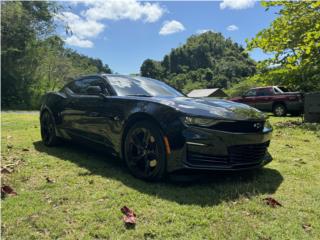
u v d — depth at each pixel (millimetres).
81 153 4984
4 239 2363
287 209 2941
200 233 2459
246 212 2850
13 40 21016
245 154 3545
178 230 2494
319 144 6121
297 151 5445
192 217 2721
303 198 3229
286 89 15016
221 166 3398
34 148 5336
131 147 3799
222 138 3355
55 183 3539
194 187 3441
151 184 3529
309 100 9617
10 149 5203
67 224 2576
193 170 3316
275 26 10375
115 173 3932
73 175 3840
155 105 3592
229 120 3395
